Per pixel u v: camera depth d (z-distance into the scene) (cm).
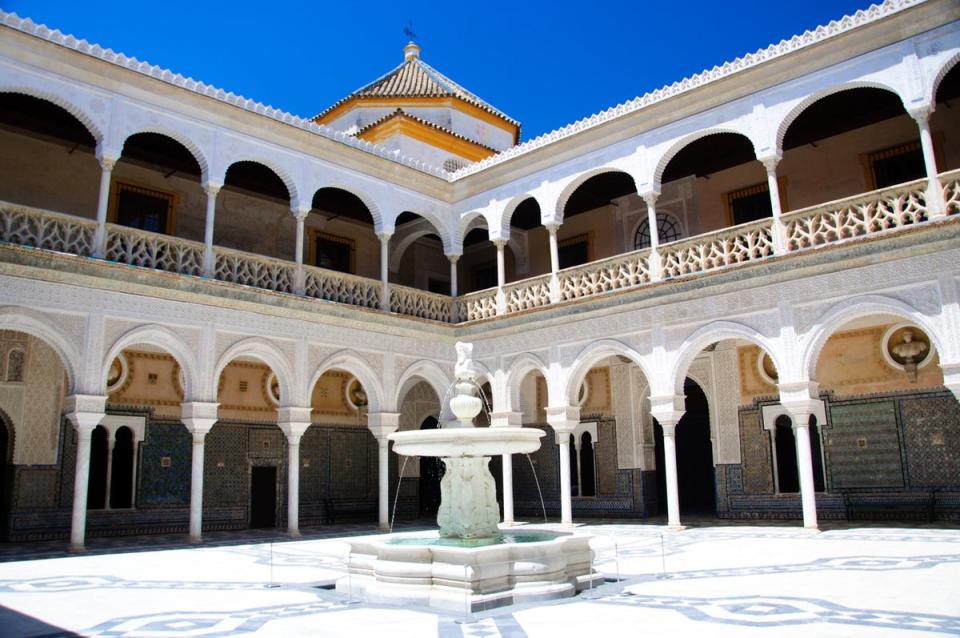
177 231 1330
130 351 1255
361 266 1619
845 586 545
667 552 806
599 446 1498
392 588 547
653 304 1166
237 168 1355
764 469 1301
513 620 464
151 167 1306
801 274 1021
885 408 1187
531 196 1362
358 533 1231
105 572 734
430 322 1386
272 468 1427
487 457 689
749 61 1097
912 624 411
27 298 939
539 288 1330
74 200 1213
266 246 1459
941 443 1129
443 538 662
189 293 1080
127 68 1056
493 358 1377
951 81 1098
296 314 1204
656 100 1189
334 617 486
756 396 1323
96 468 1198
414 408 1661
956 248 905
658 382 1147
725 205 1391
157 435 1269
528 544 561
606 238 1562
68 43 1000
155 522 1245
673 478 1118
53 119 1153
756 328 1057
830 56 1041
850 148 1256
